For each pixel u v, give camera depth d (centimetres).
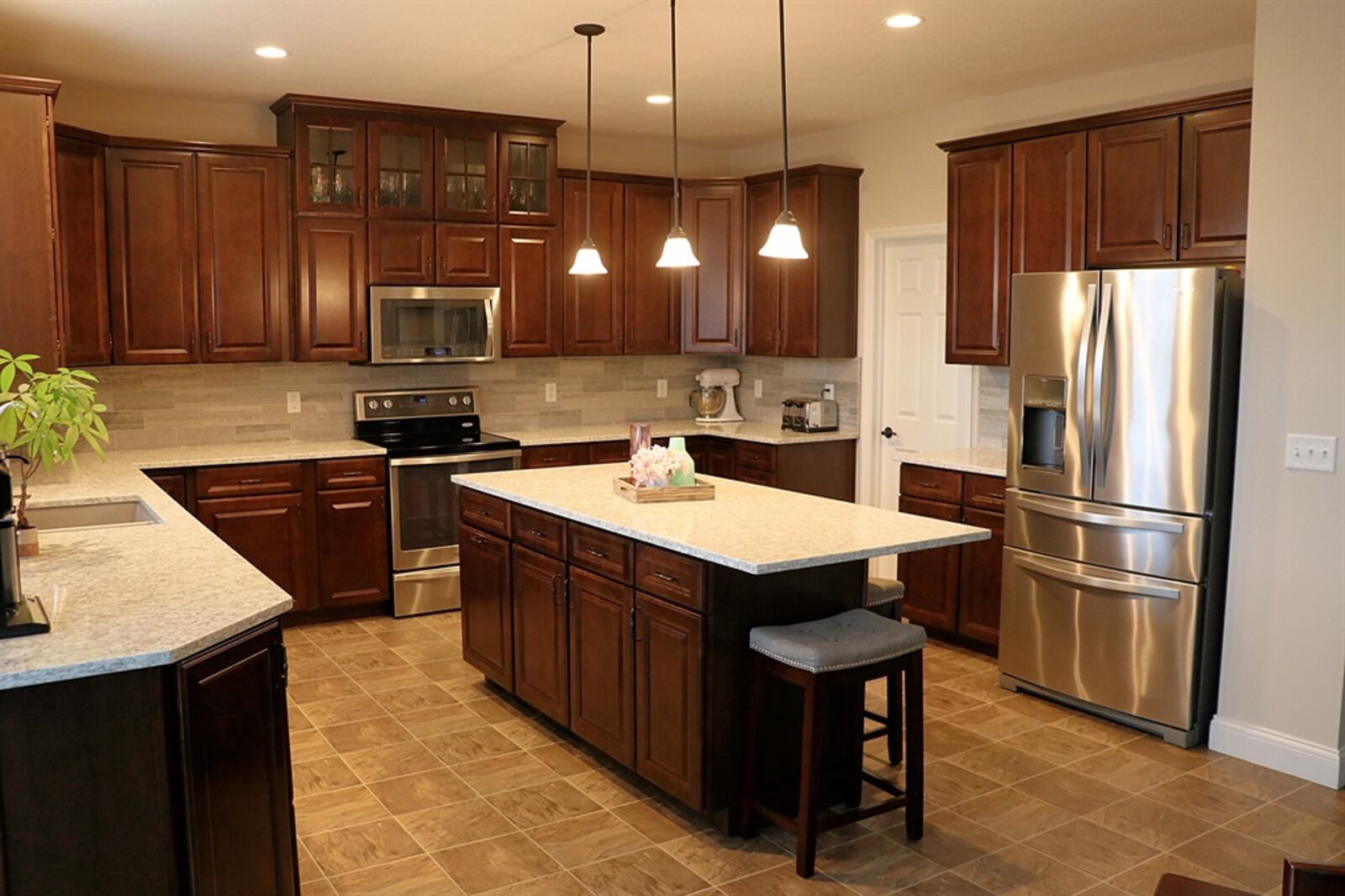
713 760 298
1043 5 370
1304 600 339
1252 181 341
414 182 541
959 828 307
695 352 639
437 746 368
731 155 680
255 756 226
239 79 479
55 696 192
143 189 487
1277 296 338
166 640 204
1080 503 391
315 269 523
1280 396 340
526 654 387
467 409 602
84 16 377
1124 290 371
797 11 375
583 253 405
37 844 193
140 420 523
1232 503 357
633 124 592
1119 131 422
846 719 324
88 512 372
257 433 552
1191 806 321
